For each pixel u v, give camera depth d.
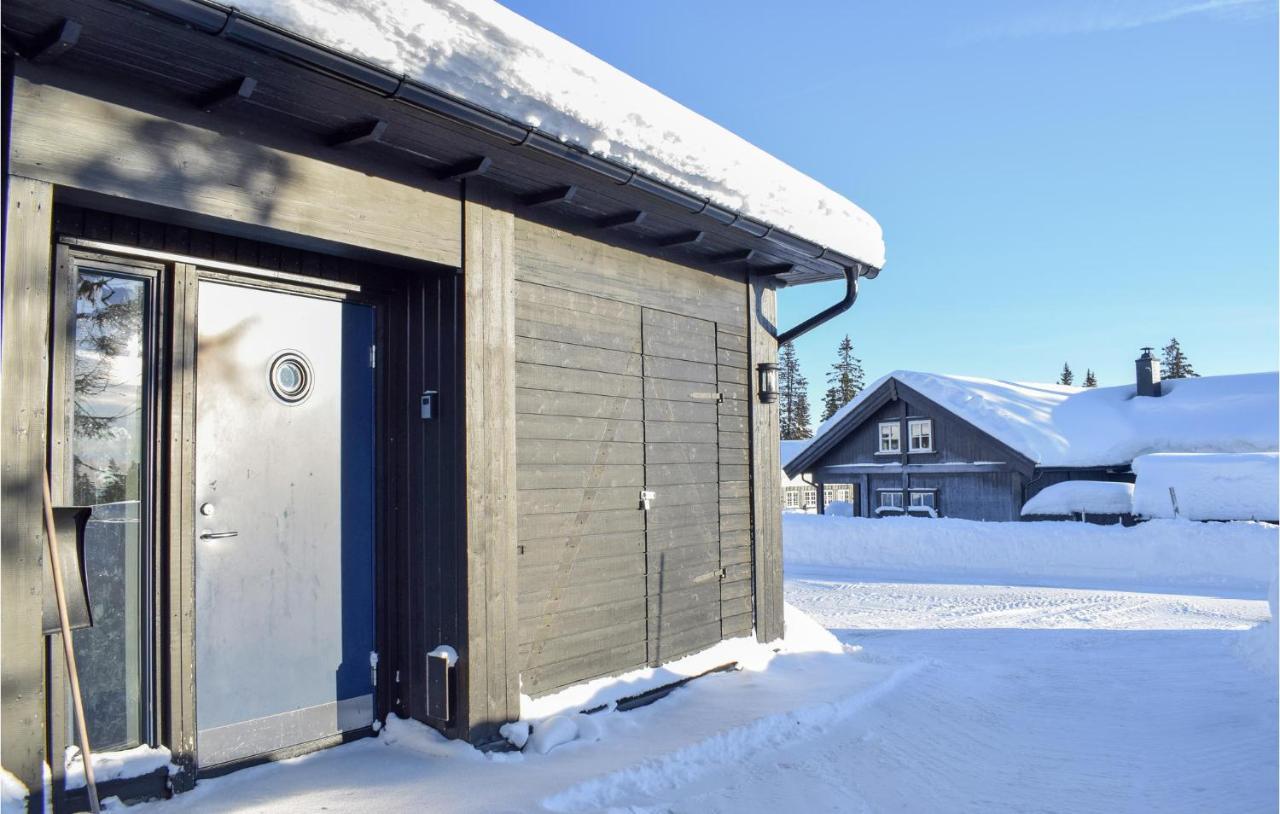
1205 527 13.66
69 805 3.12
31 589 2.75
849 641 8.05
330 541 4.11
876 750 4.63
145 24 2.70
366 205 3.81
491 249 4.32
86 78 2.97
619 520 5.07
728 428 6.12
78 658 3.25
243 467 3.80
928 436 24.28
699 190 4.70
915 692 5.64
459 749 3.96
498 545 4.21
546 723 4.19
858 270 6.42
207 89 3.18
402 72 3.22
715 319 6.05
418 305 4.39
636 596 5.15
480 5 3.50
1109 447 21.41
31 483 2.76
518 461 4.44
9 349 2.73
